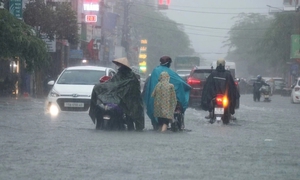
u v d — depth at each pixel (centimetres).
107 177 1126
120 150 1518
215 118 2516
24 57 4591
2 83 5322
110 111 2089
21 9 4984
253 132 2158
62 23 5812
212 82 2527
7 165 1255
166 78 2112
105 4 10819
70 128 2117
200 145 1667
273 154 1504
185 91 2205
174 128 2116
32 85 5778
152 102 2141
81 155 1417
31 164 1273
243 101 5938
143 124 2130
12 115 2688
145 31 16075
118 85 2133
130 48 11994
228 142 1767
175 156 1427
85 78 2967
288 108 4294
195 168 1250
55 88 2872
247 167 1277
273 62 10844
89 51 8394
